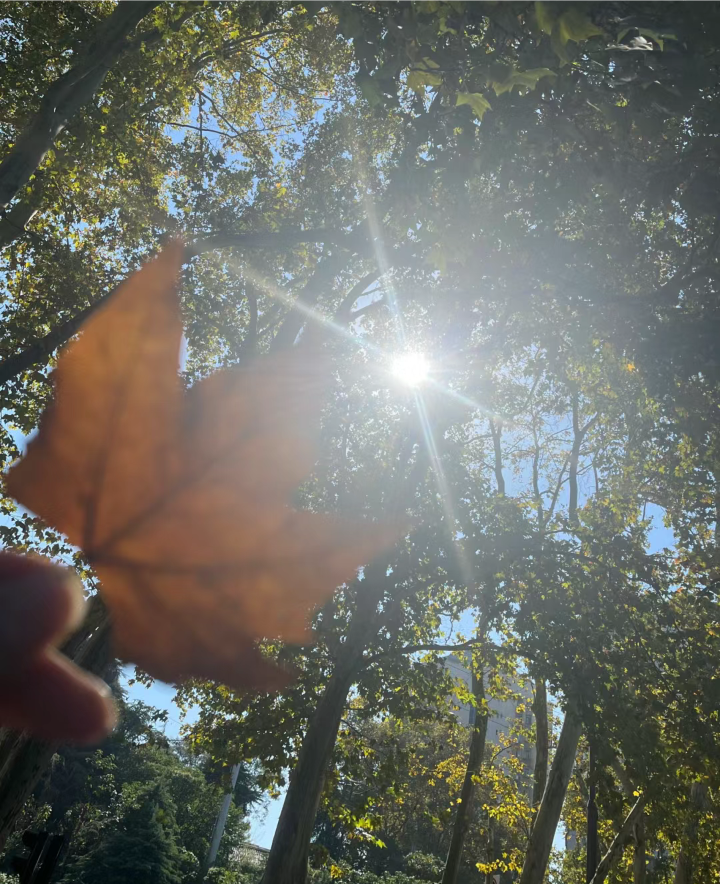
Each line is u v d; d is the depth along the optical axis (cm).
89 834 3206
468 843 3344
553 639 1336
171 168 1592
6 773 1013
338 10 666
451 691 1573
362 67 699
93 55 1045
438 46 684
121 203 1494
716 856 2075
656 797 1355
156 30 1288
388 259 1258
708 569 1465
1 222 1327
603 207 1144
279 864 1250
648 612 1423
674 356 1209
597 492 1784
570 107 836
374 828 1493
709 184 947
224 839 4509
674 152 1015
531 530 1466
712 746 1252
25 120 1336
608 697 1284
